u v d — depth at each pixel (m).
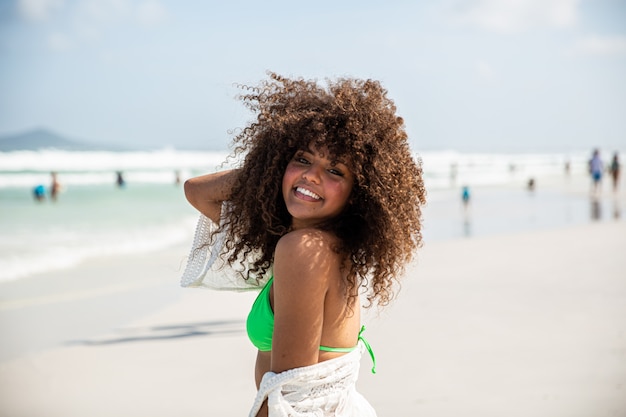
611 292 8.31
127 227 16.42
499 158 71.50
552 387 5.04
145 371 5.83
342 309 2.38
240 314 7.86
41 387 5.45
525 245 12.84
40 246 13.19
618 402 4.71
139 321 7.57
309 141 2.38
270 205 2.51
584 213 20.31
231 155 2.84
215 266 2.85
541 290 8.50
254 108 2.70
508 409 4.64
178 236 15.06
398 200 2.44
